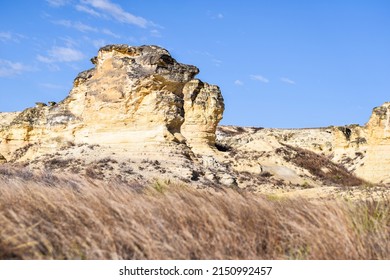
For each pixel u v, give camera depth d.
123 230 8.25
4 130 56.78
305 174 61.69
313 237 8.58
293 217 9.51
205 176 37.94
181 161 39.12
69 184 13.53
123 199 9.91
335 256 8.19
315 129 113.56
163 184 13.52
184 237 8.50
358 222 9.39
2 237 7.88
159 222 8.80
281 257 8.32
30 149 51.91
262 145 72.12
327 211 9.38
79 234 8.39
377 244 8.76
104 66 45.22
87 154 40.81
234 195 10.80
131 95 42.19
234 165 59.59
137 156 39.91
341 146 83.06
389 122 58.44
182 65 43.16
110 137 42.69
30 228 8.01
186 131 64.50
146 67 42.53
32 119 55.53
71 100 51.12
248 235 8.84
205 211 9.22
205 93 65.75
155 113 41.59
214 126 65.62
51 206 9.47
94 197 9.77
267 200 11.05
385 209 10.57
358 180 60.91
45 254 8.02
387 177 57.19
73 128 48.81
